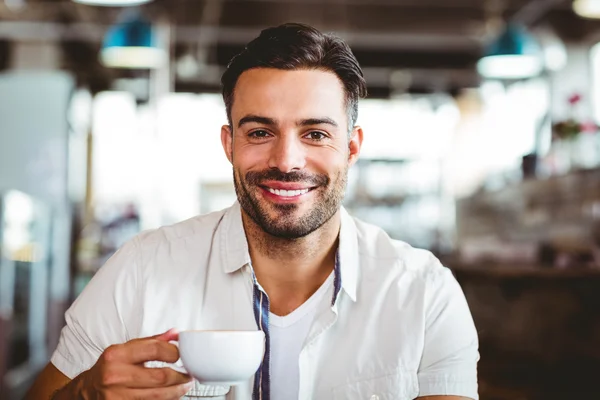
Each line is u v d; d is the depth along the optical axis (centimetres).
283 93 128
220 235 149
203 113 901
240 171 132
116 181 851
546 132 727
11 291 481
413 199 911
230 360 106
